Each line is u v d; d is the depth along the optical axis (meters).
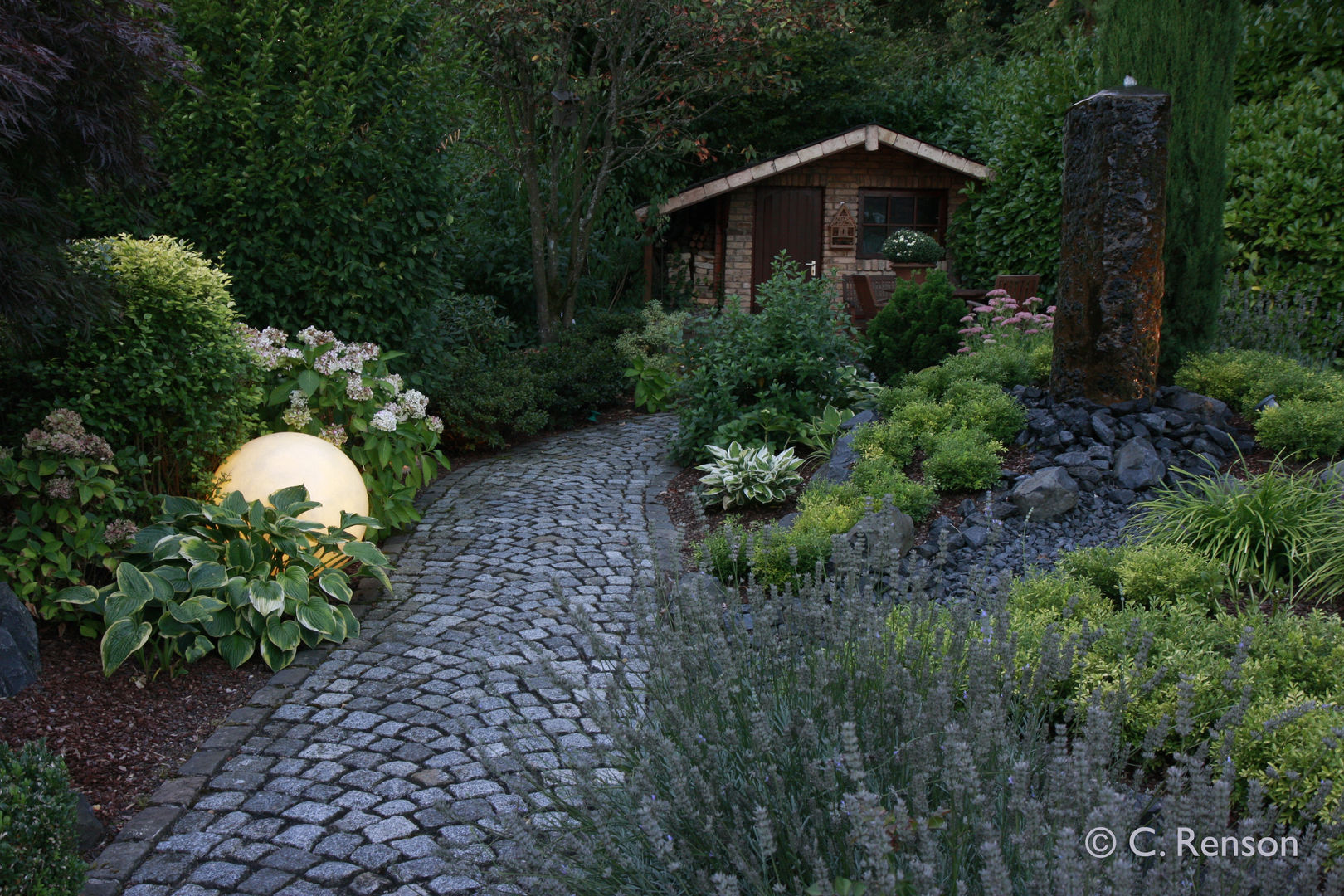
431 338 8.05
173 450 4.98
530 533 6.45
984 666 2.57
